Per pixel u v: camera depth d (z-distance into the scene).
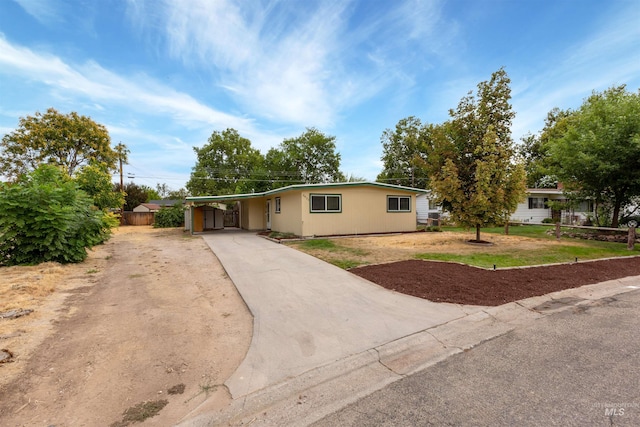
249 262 8.02
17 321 3.94
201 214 19.31
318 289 5.46
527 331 3.68
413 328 3.72
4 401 2.31
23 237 7.42
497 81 11.84
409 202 15.73
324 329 3.75
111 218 12.52
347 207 14.09
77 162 28.06
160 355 3.12
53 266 7.18
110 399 2.37
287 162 39.12
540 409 2.19
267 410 2.28
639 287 5.64
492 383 2.56
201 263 8.32
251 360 3.00
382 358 3.07
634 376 2.61
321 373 2.77
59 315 4.23
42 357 3.01
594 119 11.84
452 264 6.98
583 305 4.63
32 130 25.47
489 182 10.08
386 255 8.45
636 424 1.99
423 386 2.56
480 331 3.71
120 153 30.17
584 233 13.10
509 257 7.93
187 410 2.25
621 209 13.75
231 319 4.19
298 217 13.51
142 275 6.87
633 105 10.76
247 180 36.84
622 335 3.50
